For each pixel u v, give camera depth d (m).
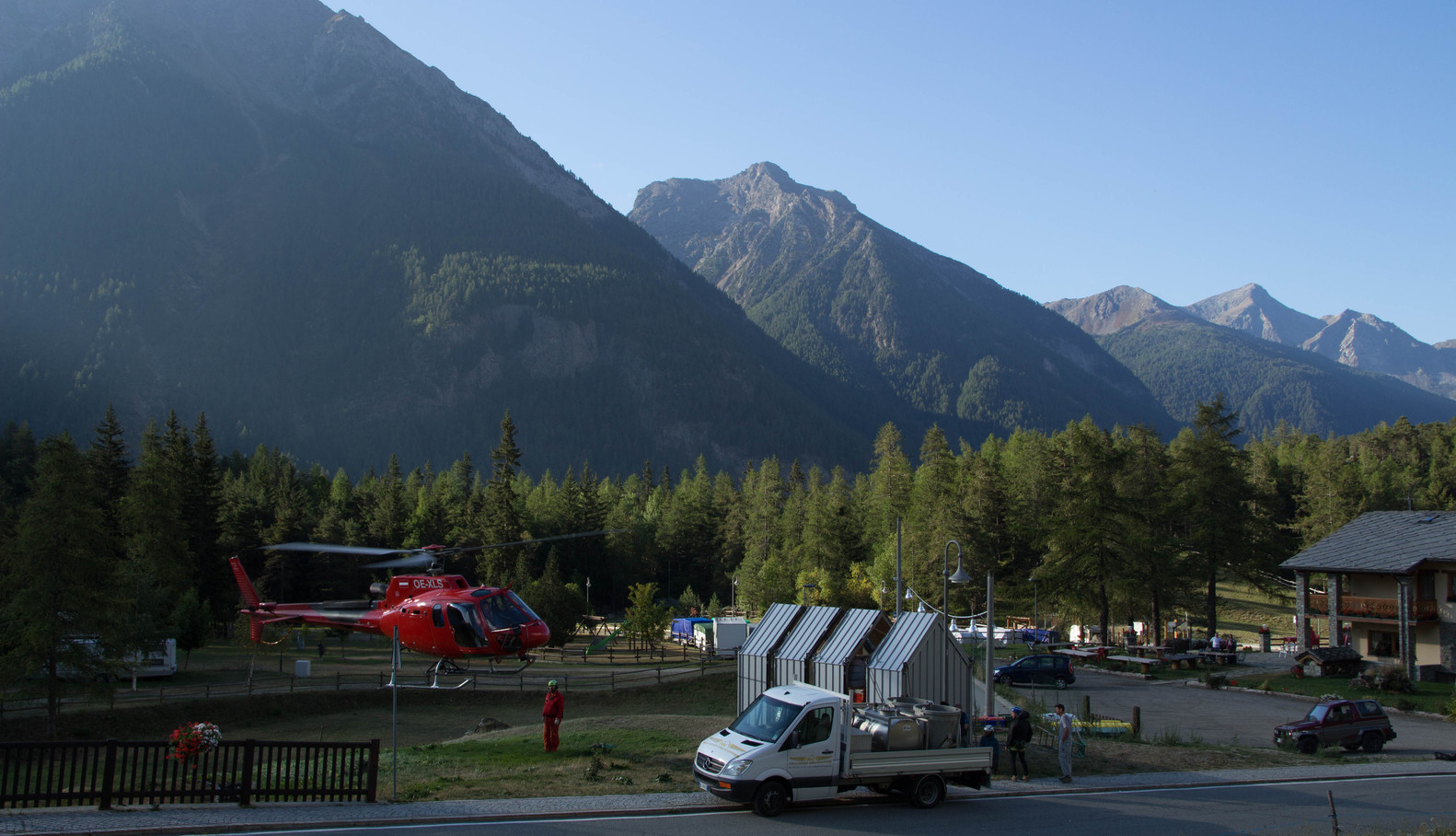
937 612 23.66
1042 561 68.62
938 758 18.70
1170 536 62.22
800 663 25.22
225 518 85.00
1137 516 56.81
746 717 18.86
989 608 26.95
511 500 100.56
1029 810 18.53
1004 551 78.00
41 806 16.48
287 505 100.69
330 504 125.12
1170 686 44.66
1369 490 91.19
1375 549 48.09
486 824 15.95
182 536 63.94
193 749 16.39
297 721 41.38
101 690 37.44
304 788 17.27
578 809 17.19
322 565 84.19
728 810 17.69
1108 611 59.12
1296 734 27.73
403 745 35.19
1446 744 29.77
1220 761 24.72
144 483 60.91
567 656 65.88
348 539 91.19
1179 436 82.94
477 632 24.98
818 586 75.88
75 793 15.88
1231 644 55.22
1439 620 44.59
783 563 95.31
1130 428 78.69
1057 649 57.62
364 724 40.78
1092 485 56.84
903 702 20.80
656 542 128.00
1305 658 46.03
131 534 62.53
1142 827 17.30
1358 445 144.88
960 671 23.52
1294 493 111.12
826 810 18.22
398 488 109.00
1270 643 64.38
